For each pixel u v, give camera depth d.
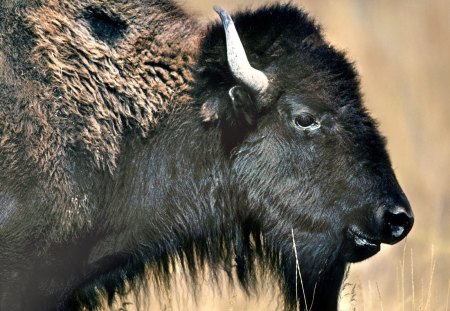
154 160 29.62
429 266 43.22
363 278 42.47
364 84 62.97
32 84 28.44
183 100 29.72
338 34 65.69
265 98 29.12
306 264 30.12
